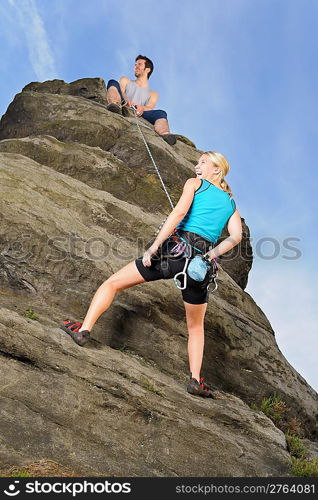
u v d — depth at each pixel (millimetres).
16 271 5301
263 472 4211
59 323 4965
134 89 9016
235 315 6012
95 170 7051
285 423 5609
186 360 5305
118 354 4695
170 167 7977
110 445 4020
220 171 4566
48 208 5730
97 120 7992
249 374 5719
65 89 10047
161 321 5395
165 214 7129
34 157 6996
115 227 6117
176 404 4391
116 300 5316
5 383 4074
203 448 4195
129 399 4230
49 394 4105
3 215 5406
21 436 3861
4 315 4352
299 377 6137
